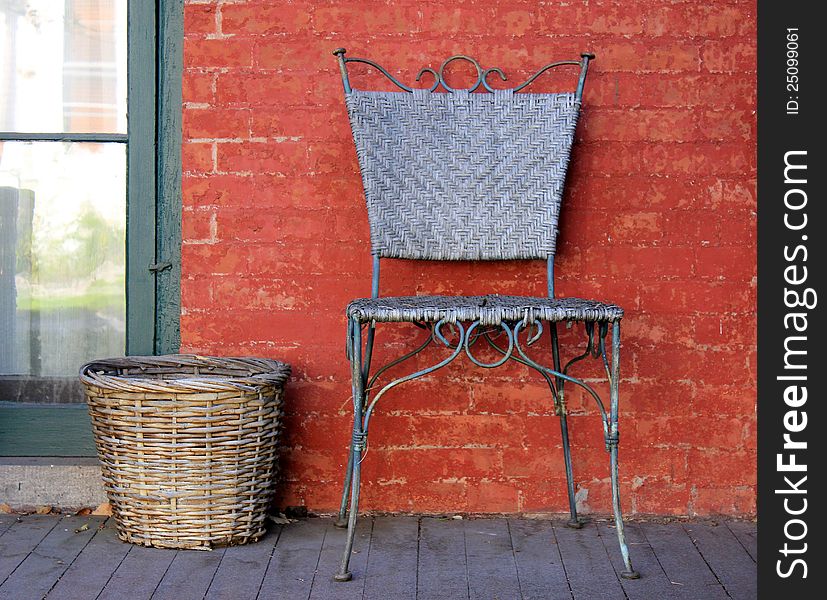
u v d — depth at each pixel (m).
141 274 3.05
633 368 2.98
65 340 3.14
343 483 2.98
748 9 2.96
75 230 3.12
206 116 2.96
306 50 2.96
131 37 3.03
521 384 2.98
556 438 2.98
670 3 2.96
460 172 2.87
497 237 2.86
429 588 2.47
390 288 2.97
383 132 2.85
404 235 2.84
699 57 2.96
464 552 2.71
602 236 2.97
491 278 2.98
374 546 2.74
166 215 3.04
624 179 2.97
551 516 2.99
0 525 2.86
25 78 3.11
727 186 2.97
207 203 2.96
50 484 2.97
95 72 3.10
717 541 2.82
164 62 3.02
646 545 2.78
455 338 2.96
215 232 2.96
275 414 2.71
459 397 2.98
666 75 2.96
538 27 2.96
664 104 2.97
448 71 2.97
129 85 3.03
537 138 2.88
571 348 2.97
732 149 2.97
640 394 2.98
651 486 2.99
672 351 2.98
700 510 3.00
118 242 3.12
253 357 2.94
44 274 3.13
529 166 2.87
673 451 2.99
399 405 2.98
